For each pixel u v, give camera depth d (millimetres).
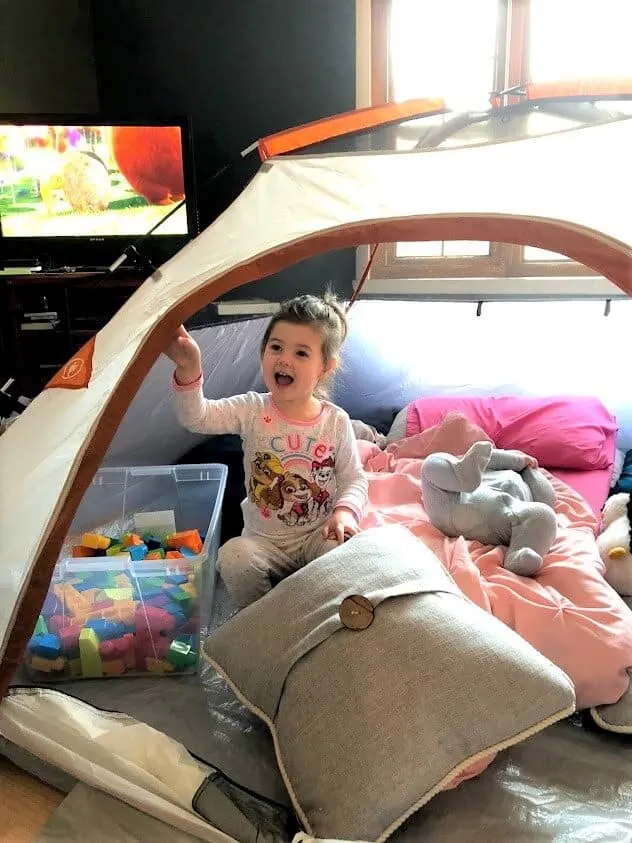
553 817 933
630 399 2088
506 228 1096
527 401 1924
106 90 3062
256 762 1036
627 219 1042
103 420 1027
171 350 1229
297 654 991
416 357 2189
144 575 1233
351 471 1382
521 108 1294
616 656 1076
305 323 1296
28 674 1203
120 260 1328
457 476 1375
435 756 883
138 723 1012
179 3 2814
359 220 1133
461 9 2561
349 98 2748
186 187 2799
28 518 985
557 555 1321
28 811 976
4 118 2664
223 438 1922
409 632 974
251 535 1346
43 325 2777
